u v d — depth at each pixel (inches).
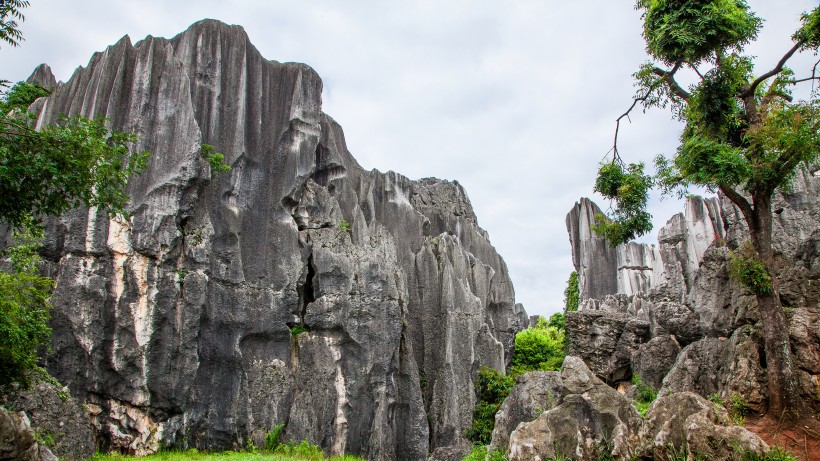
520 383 966.4
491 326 1685.5
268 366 1200.8
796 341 714.2
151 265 1071.6
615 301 1513.3
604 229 905.5
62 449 861.2
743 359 749.9
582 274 1786.4
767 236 719.1
